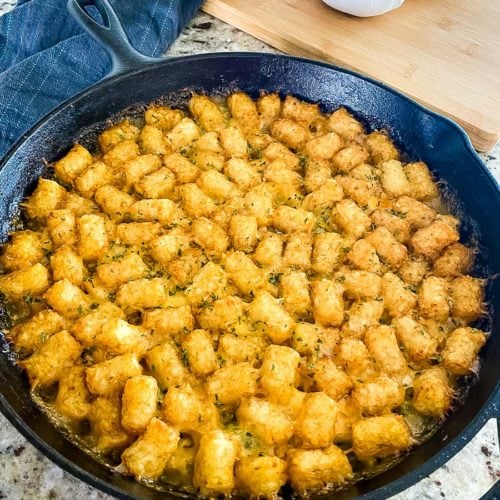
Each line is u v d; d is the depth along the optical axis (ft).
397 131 1.67
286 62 1.68
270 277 1.42
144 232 1.43
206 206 1.49
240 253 1.40
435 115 1.56
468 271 1.48
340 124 1.66
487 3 2.15
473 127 1.78
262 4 2.10
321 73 1.68
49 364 1.24
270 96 1.71
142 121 1.69
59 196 1.49
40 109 1.80
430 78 1.90
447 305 1.37
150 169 1.56
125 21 1.95
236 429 1.22
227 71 1.69
